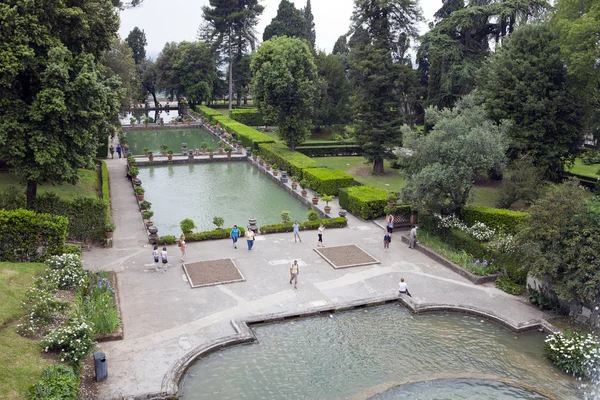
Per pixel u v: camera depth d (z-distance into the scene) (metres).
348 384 17.33
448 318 22.36
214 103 109.88
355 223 35.06
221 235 31.28
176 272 26.09
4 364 15.05
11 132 25.36
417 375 17.84
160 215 36.72
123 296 23.19
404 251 29.88
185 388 17.00
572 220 21.50
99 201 29.23
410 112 63.91
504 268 25.78
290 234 32.47
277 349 19.59
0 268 21.58
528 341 20.47
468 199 30.16
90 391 15.98
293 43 53.72
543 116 36.06
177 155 56.78
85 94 26.27
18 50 24.41
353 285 25.05
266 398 16.52
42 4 25.20
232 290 24.14
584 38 31.44
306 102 53.03
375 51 45.28
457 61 52.09
